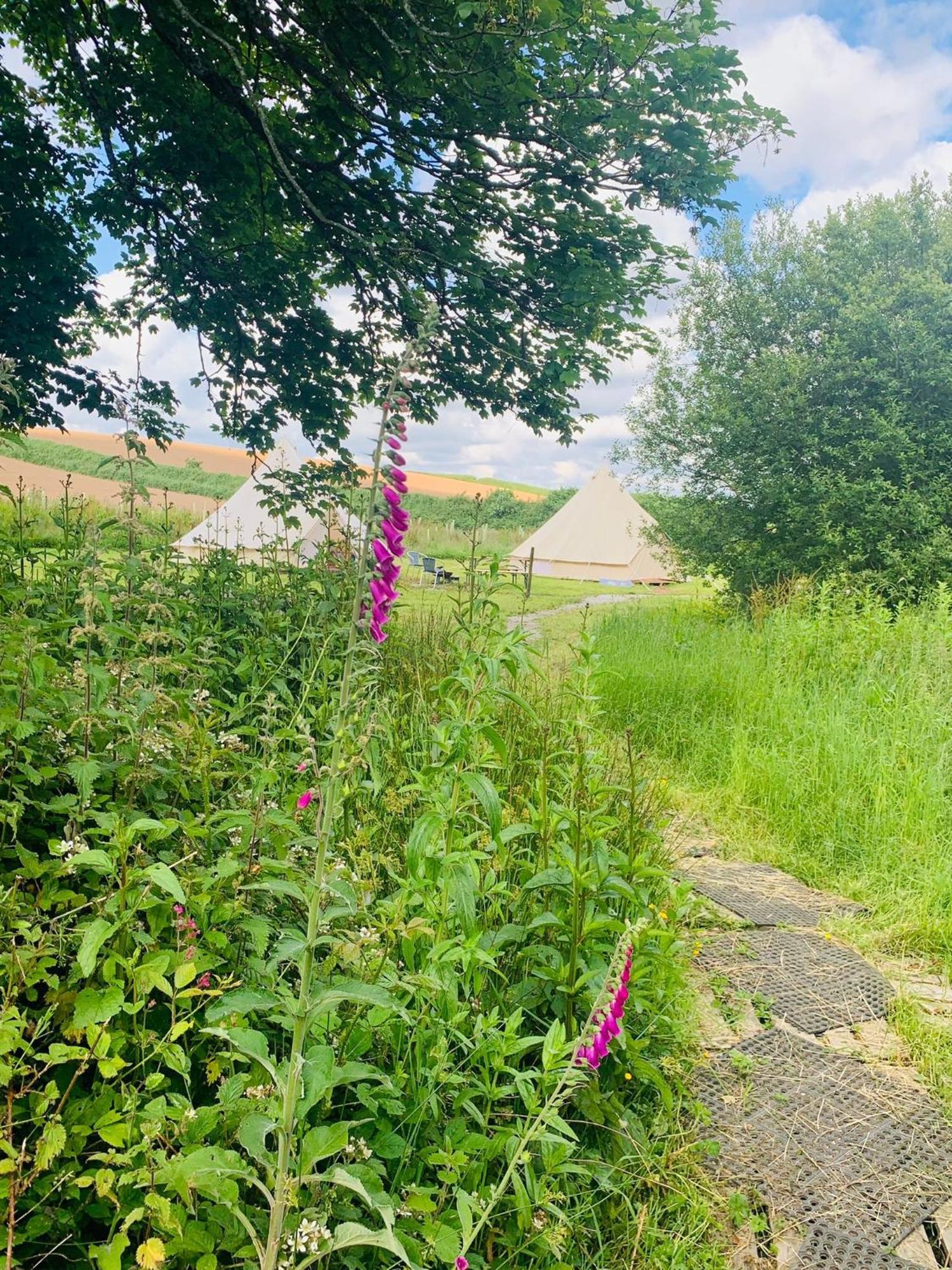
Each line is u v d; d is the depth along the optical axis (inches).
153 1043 75.5
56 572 185.5
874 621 350.3
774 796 234.2
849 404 568.7
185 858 86.7
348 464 348.2
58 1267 69.2
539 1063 103.7
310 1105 61.1
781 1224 98.0
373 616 64.3
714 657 352.2
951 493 515.5
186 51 296.8
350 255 350.6
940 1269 93.4
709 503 617.9
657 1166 99.8
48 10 314.2
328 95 326.0
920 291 543.2
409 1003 93.5
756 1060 129.0
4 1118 66.7
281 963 96.0
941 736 249.8
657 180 310.2
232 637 205.5
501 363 368.5
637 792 173.3
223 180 354.0
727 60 277.0
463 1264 67.4
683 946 143.0
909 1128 115.9
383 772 133.3
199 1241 64.4
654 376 630.5
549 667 157.8
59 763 108.3
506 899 119.9
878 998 150.3
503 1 252.8
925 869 194.2
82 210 369.4
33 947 73.3
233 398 403.9
